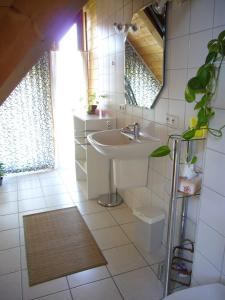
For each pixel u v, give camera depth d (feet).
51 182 11.34
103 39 9.70
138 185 7.45
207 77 3.45
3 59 1.39
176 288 5.37
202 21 4.50
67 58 11.64
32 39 1.40
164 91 5.98
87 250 6.74
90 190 9.60
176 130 5.65
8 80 1.53
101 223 8.04
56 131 12.44
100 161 9.43
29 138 11.99
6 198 9.78
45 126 12.07
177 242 5.92
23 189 10.61
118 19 8.07
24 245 6.95
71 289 5.48
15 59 1.42
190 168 4.86
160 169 6.68
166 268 4.99
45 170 12.75
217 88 3.67
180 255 5.85
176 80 5.46
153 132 6.70
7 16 1.31
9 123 11.45
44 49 1.62
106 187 9.78
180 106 5.43
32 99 11.48
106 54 9.55
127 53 7.66
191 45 4.86
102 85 10.37
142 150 6.19
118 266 6.15
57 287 5.53
